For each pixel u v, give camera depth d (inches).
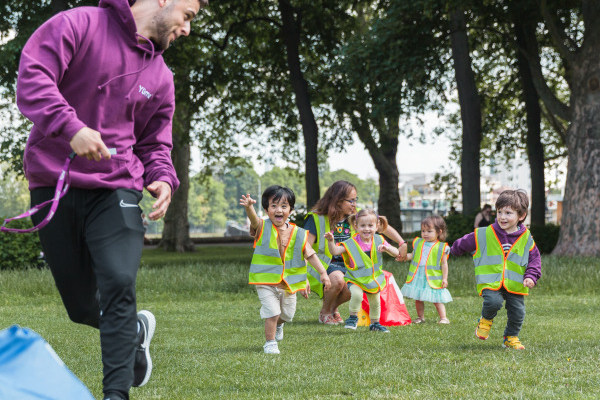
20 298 462.0
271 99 1045.8
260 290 229.0
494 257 233.3
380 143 1013.2
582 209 681.6
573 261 584.4
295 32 859.4
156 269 581.6
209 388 163.9
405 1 714.2
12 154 949.8
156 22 128.1
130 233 119.5
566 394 150.6
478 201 788.6
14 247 617.0
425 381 169.5
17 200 3558.1
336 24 954.1
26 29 726.5
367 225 291.3
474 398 146.4
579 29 881.5
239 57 1005.2
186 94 968.3
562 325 294.4
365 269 290.8
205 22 982.4
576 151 690.8
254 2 934.4
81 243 122.6
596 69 678.5
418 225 2413.9
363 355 214.7
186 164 1293.1
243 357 211.9
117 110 124.0
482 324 240.4
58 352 227.0
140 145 135.1
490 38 970.7
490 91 1063.6
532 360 200.4
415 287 320.5
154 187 127.2
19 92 113.2
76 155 120.7
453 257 704.4
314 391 157.9
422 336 265.1
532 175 917.2
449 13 757.9
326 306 318.3
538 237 864.3
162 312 380.5
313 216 307.4
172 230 1360.7
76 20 119.6
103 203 120.9
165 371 187.9
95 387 162.7
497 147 1106.7
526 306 381.7
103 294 115.0
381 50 746.2
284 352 224.1
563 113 729.6
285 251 231.6
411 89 778.8
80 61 120.4
